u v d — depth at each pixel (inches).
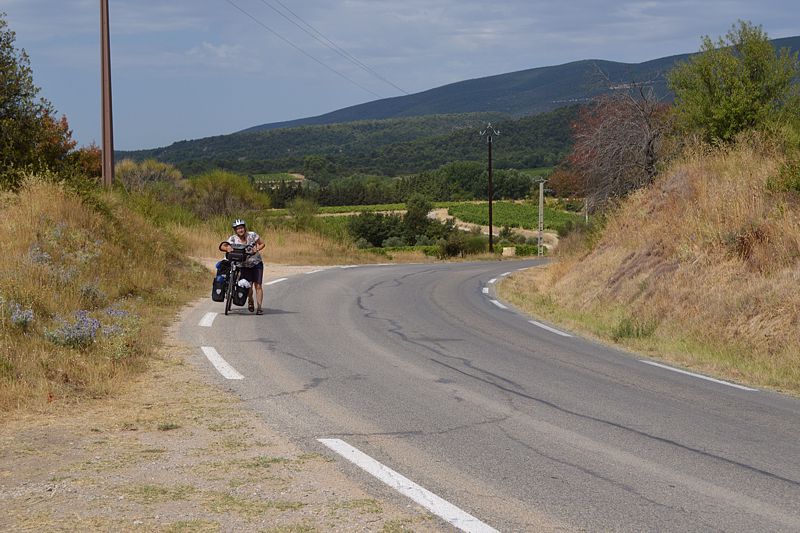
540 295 746.2
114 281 568.7
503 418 268.8
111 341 358.3
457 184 6235.2
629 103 937.5
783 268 489.7
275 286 773.9
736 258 532.7
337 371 350.6
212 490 186.9
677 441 243.6
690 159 746.8
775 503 185.9
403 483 194.2
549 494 189.2
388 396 300.0
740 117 831.1
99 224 652.7
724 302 485.7
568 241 1273.4
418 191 6161.4
